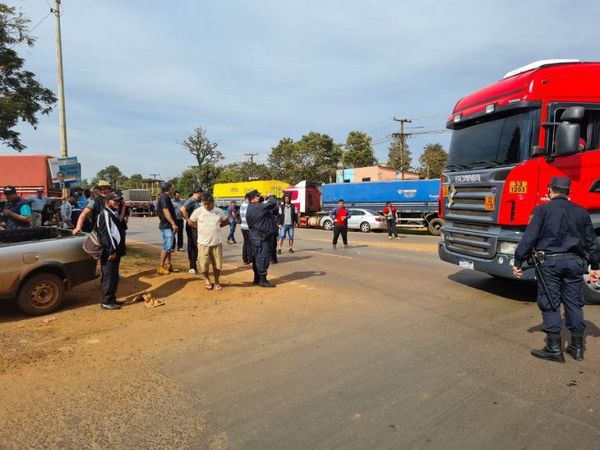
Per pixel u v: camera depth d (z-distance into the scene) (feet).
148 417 11.32
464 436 10.28
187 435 10.44
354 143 191.72
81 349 16.31
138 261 36.27
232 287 27.02
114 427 10.84
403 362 14.85
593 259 15.16
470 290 26.23
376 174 160.04
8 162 69.36
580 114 19.76
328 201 106.52
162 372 14.20
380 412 11.44
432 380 13.39
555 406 11.72
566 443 9.98
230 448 9.90
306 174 176.35
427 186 87.92
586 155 21.57
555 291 14.98
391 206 69.31
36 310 20.83
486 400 12.07
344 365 14.64
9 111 34.47
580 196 21.54
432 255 44.06
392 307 22.29
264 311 21.53
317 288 26.96
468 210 24.14
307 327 18.93
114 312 21.30
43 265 20.94
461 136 25.79
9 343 16.98
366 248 51.55
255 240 27.09
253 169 247.91
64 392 12.77
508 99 22.08
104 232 21.30
